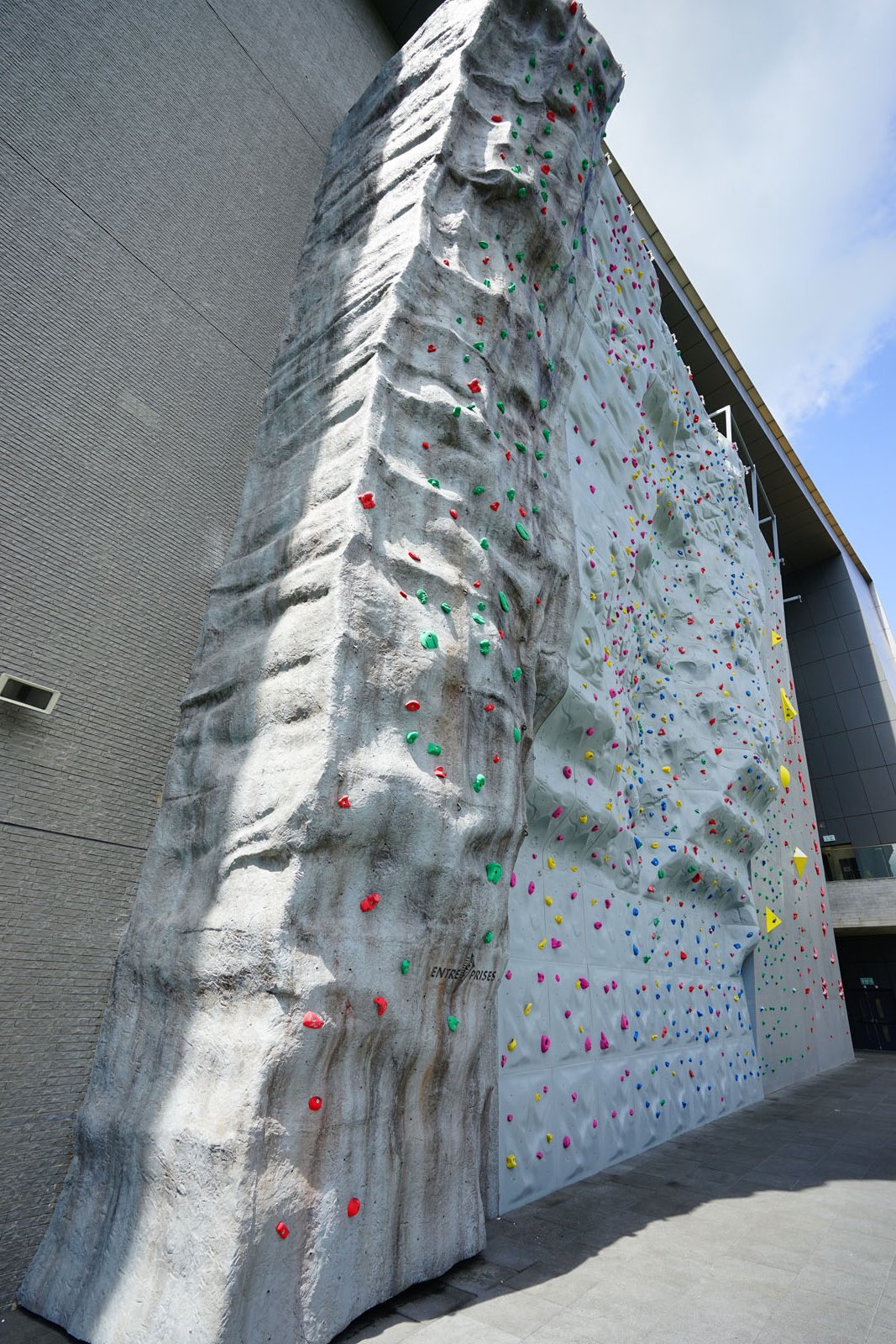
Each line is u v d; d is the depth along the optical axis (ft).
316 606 14.67
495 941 15.66
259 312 22.13
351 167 24.75
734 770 36.29
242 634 16.62
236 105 23.44
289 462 18.83
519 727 17.58
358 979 12.46
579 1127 21.34
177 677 17.06
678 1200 18.58
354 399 17.60
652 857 30.37
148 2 21.16
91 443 16.57
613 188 38.32
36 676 14.52
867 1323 11.66
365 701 13.83
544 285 24.45
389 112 25.03
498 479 18.94
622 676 29.12
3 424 15.01
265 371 21.74
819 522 77.61
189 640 17.51
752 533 53.42
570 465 27.99
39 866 13.85
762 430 67.15
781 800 47.75
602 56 27.96
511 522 19.07
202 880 13.91
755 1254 14.73
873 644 78.13
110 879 14.87
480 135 23.17
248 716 14.83
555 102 25.90
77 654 15.34
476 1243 14.20
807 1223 16.66
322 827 12.45
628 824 27.73
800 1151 24.17
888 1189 19.47
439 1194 13.56
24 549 14.85
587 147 27.45
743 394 64.39
